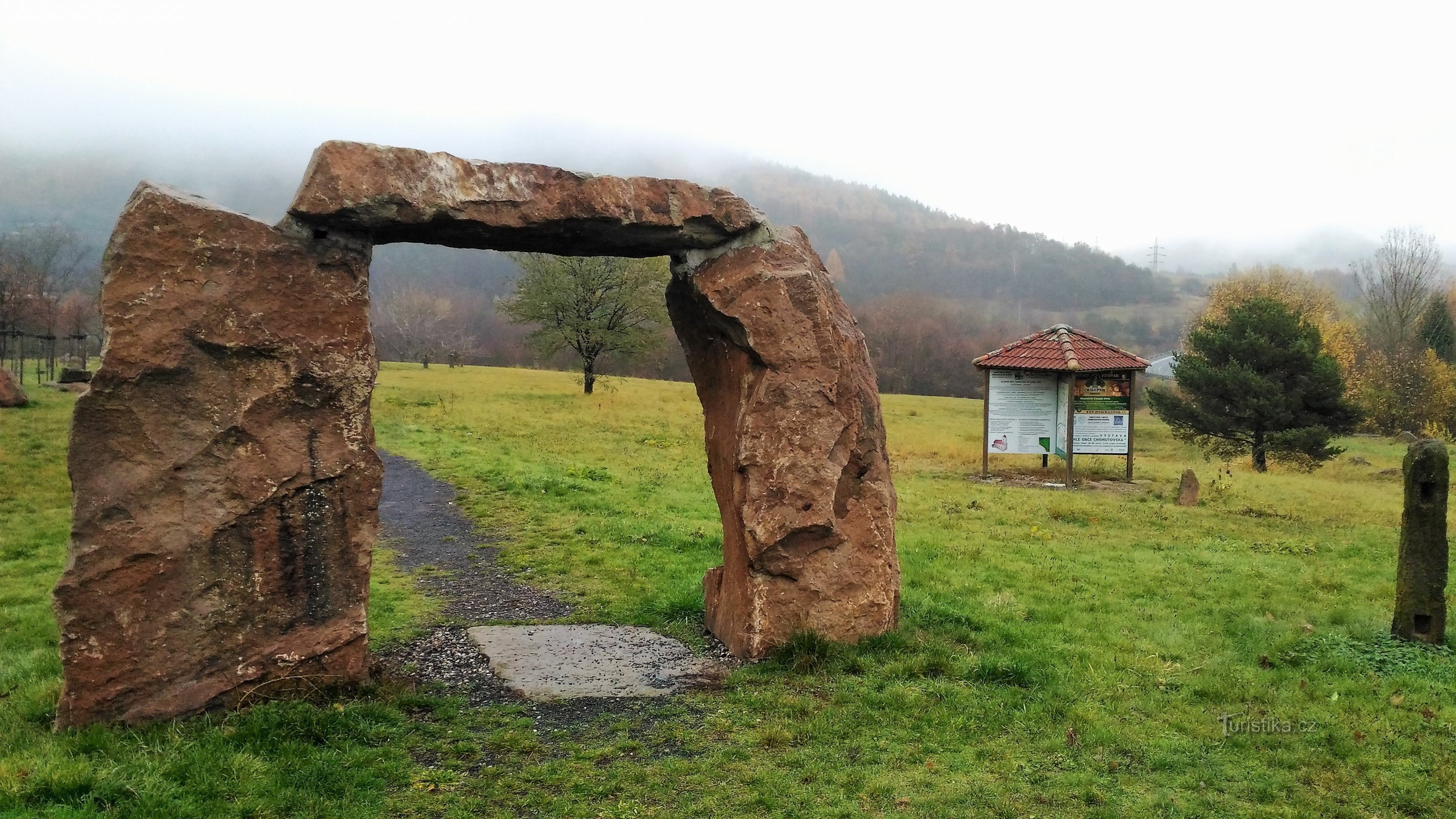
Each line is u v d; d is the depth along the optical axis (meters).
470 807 4.97
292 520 6.04
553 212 6.63
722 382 8.16
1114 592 10.48
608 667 7.34
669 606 9.09
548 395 36.62
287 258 6.02
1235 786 5.57
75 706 5.48
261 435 5.95
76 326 41.94
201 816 4.64
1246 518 16.72
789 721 6.26
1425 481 8.42
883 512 7.84
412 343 70.62
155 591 5.65
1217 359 28.23
